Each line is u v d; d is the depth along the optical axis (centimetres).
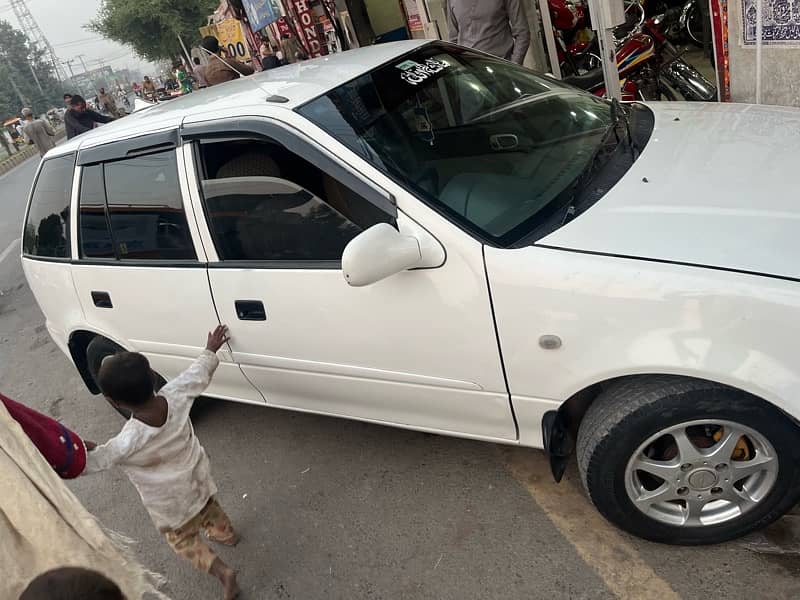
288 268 256
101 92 1784
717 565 216
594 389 226
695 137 254
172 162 285
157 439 238
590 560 231
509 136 268
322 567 263
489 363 224
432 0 849
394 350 243
